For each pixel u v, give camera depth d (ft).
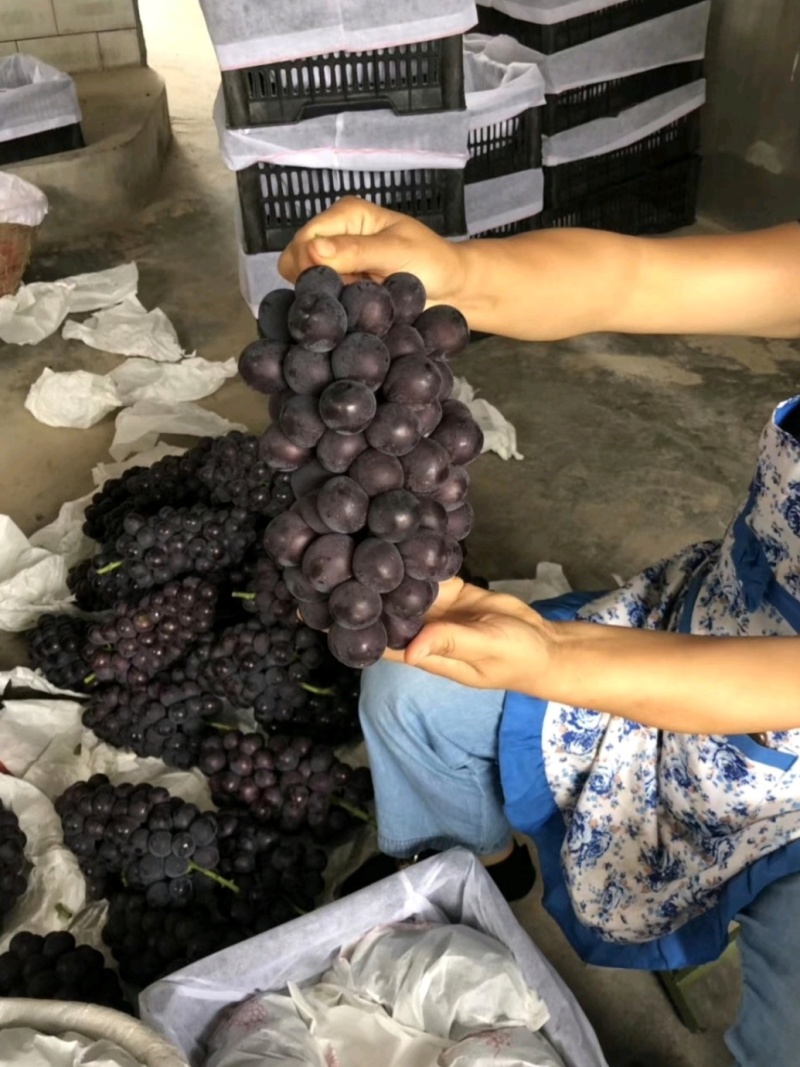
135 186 11.23
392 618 2.56
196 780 5.18
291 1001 3.86
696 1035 4.33
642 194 10.06
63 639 5.57
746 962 3.34
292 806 4.84
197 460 6.25
